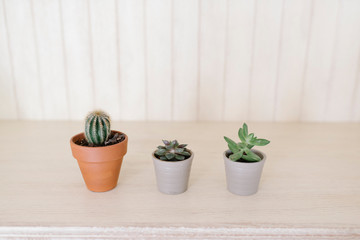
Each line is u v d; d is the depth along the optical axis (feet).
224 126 3.95
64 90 3.99
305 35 3.76
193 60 3.86
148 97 4.02
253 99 4.03
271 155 3.09
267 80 3.95
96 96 4.02
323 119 4.14
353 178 2.64
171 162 2.24
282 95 4.01
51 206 2.20
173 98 4.03
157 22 3.71
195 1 3.63
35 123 4.00
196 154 3.10
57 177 2.61
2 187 2.44
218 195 2.37
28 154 3.06
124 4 3.64
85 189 2.43
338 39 3.77
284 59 3.86
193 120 4.14
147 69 3.90
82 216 2.09
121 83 3.96
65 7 3.65
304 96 4.02
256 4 3.64
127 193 2.39
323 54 3.83
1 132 3.66
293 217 2.10
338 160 2.99
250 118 4.13
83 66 3.88
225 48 3.81
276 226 2.00
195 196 2.35
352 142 3.47
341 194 2.39
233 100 4.04
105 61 3.86
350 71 3.91
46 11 3.66
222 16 3.68
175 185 2.33
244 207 2.21
